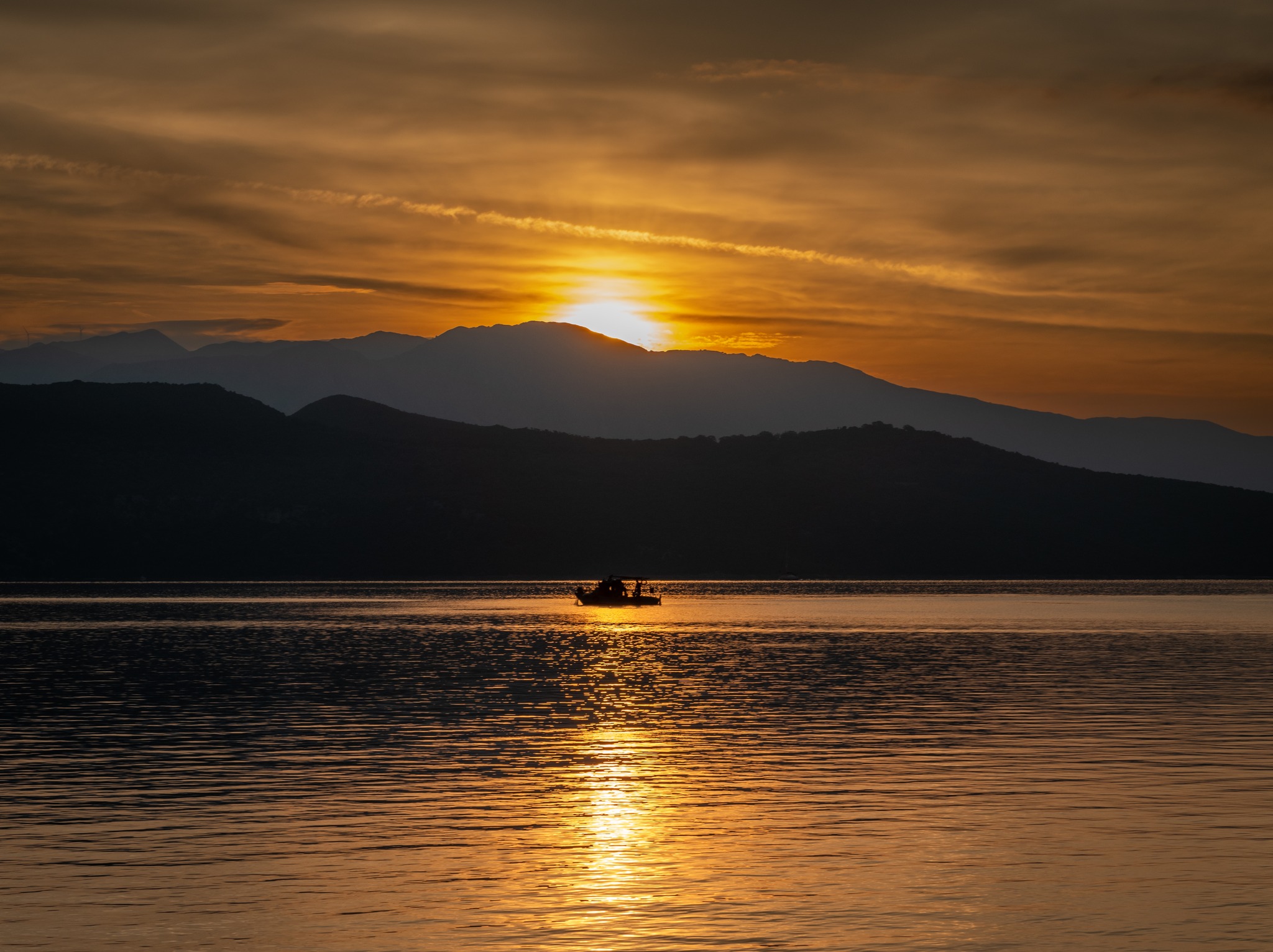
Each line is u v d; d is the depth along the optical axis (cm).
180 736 5400
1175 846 3303
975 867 3109
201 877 3041
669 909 2783
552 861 3183
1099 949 2528
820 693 7212
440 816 3706
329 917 2728
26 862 3183
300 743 5206
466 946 2548
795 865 3130
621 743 5159
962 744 5069
